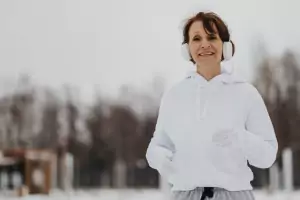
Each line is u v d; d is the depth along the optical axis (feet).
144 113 172.65
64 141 169.68
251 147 11.75
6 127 169.37
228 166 11.78
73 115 172.65
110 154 167.53
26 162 106.73
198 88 12.40
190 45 12.71
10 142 168.45
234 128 11.86
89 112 173.58
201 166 11.91
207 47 12.48
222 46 12.65
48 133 171.01
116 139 168.86
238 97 12.21
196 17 12.73
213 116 12.12
